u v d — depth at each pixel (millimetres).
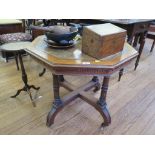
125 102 1822
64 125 1491
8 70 2363
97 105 1444
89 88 1789
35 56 1171
